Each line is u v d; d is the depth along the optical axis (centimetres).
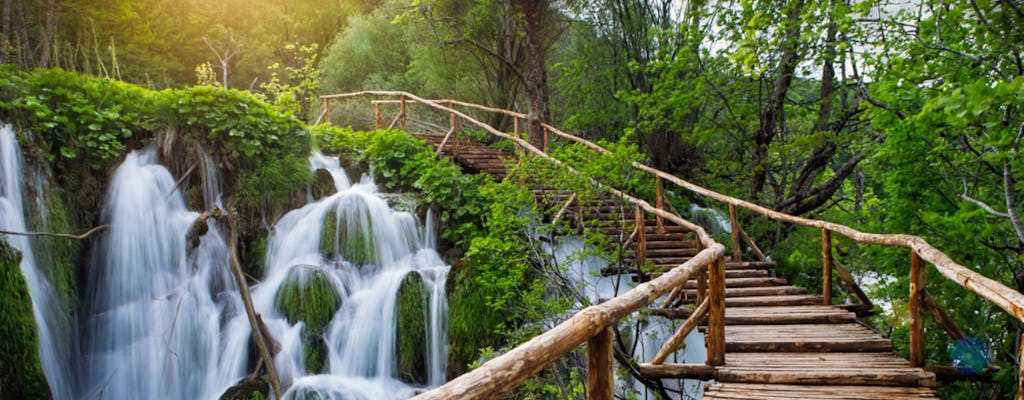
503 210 702
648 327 737
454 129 1184
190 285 732
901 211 531
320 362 704
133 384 677
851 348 481
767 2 884
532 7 1273
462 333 723
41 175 673
